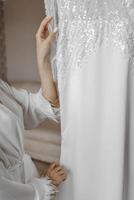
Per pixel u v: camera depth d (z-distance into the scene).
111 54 0.93
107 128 0.96
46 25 1.02
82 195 1.04
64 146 1.05
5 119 0.95
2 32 2.89
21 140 1.01
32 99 1.13
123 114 0.93
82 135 1.01
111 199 0.98
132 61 0.92
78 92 0.99
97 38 0.94
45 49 1.03
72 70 0.99
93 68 0.96
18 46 2.81
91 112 0.98
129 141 0.99
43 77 1.07
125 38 0.90
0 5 2.83
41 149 1.78
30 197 0.90
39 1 2.56
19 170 0.98
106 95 0.95
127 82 0.94
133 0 0.88
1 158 0.93
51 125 1.94
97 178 1.00
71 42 0.98
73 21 0.96
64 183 1.06
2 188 0.84
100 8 0.92
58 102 1.11
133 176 0.99
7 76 2.96
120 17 0.90
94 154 1.00
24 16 2.70
